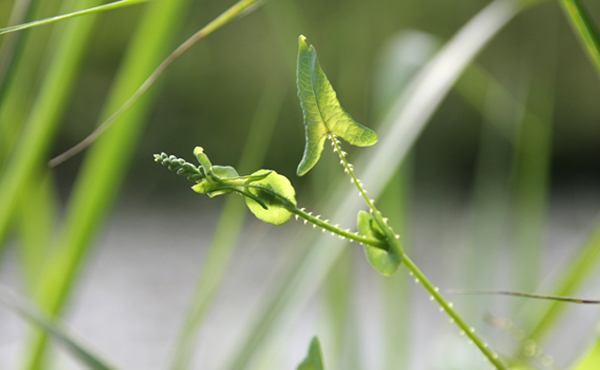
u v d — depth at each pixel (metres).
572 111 6.88
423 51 1.08
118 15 6.11
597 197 6.20
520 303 1.22
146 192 6.52
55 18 0.55
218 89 6.62
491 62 5.40
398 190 1.12
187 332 1.04
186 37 2.28
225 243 1.08
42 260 1.09
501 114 1.43
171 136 6.63
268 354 0.86
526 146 1.30
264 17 6.46
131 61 0.96
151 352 3.12
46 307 0.95
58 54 0.92
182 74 6.48
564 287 0.91
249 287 3.50
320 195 1.15
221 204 6.41
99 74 6.44
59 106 0.93
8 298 0.70
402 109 0.95
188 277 4.32
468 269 1.26
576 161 7.00
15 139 0.99
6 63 0.79
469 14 6.09
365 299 3.13
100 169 0.97
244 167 1.17
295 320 0.87
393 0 5.43
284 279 0.90
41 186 1.10
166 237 5.32
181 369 1.02
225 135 6.61
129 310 3.68
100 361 0.70
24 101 1.05
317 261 0.89
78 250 0.97
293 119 5.80
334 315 1.10
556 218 5.53
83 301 3.83
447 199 6.17
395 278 1.17
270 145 5.81
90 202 0.97
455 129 6.88
